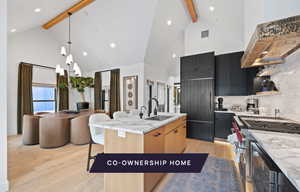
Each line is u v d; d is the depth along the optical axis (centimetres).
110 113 573
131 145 155
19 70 446
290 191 66
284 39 139
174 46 555
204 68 380
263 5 147
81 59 605
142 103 517
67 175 207
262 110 288
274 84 236
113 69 583
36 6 324
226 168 230
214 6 385
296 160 70
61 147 326
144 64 522
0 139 166
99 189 177
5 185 169
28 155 280
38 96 507
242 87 359
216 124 369
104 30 440
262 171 91
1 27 165
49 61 527
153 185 171
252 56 202
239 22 405
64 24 464
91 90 662
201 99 384
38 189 175
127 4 354
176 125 251
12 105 434
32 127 345
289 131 127
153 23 389
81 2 344
